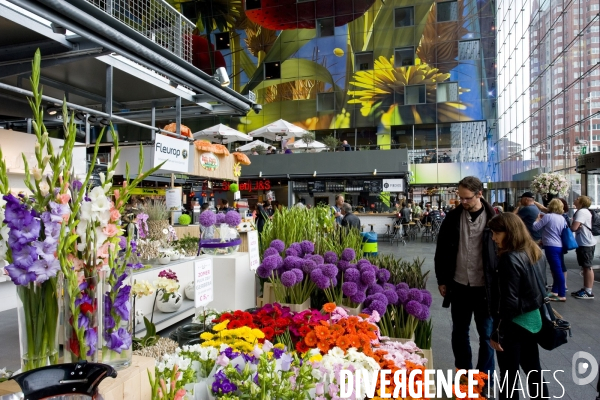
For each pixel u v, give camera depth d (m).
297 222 3.49
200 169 4.38
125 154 3.61
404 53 19.66
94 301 1.05
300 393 1.28
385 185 13.86
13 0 2.07
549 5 13.76
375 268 2.84
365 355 1.70
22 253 0.95
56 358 1.03
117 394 1.01
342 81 20.25
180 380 1.18
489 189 17.38
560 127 12.66
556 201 5.36
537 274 2.13
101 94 4.77
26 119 5.86
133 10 3.46
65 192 1.04
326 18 20.38
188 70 3.43
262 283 3.25
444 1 19.17
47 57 3.24
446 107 19.20
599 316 4.61
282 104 20.83
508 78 19.11
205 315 2.19
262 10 20.95
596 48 10.09
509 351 2.18
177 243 3.62
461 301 2.76
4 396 0.81
